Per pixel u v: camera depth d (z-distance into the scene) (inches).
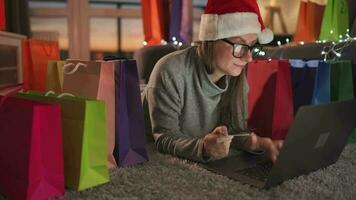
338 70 42.8
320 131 27.5
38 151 23.8
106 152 27.8
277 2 92.9
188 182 27.7
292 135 24.6
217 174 30.0
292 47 57.9
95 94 30.7
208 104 40.2
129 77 31.8
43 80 57.9
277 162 25.5
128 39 133.1
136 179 28.4
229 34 35.1
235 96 40.6
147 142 40.9
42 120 23.9
